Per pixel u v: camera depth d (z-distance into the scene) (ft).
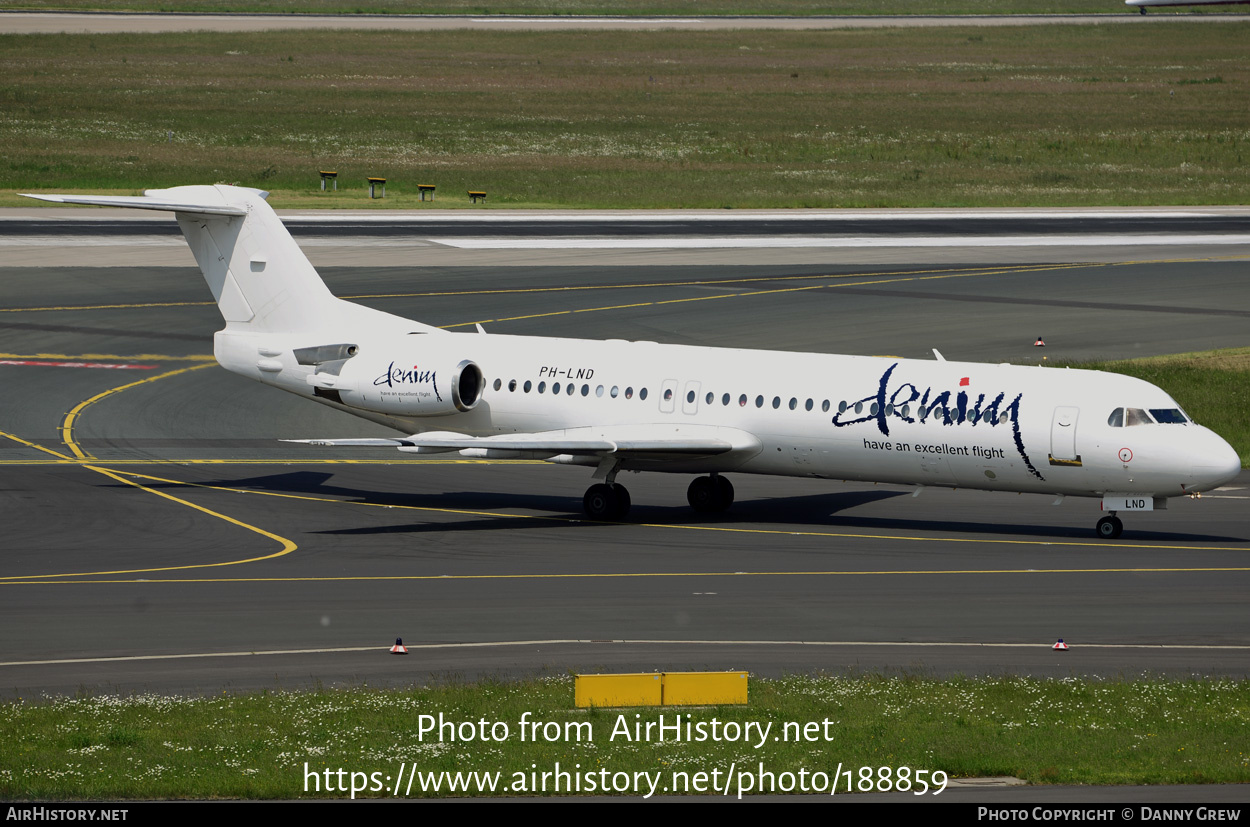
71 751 152.97
